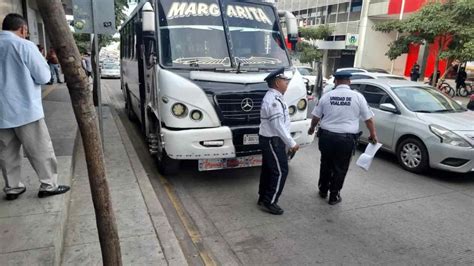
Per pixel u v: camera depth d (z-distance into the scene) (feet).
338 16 109.40
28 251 9.31
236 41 18.61
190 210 15.42
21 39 11.17
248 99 16.87
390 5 90.27
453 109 22.63
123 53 36.47
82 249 10.91
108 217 7.41
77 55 6.38
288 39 20.53
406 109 21.75
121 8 51.80
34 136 11.64
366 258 11.92
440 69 86.38
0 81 11.02
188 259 11.77
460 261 11.81
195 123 16.29
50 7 5.93
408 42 58.49
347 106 15.30
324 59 116.06
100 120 21.27
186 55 17.51
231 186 18.10
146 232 12.30
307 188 18.02
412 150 20.76
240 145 16.70
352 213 15.25
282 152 14.65
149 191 15.88
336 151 15.53
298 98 18.20
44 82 11.48
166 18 17.85
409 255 12.12
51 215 11.07
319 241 12.97
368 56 101.04
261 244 12.76
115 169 18.26
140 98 23.66
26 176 13.97
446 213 15.37
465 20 49.80
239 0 19.51
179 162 18.54
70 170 15.42
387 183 18.94
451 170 19.17
